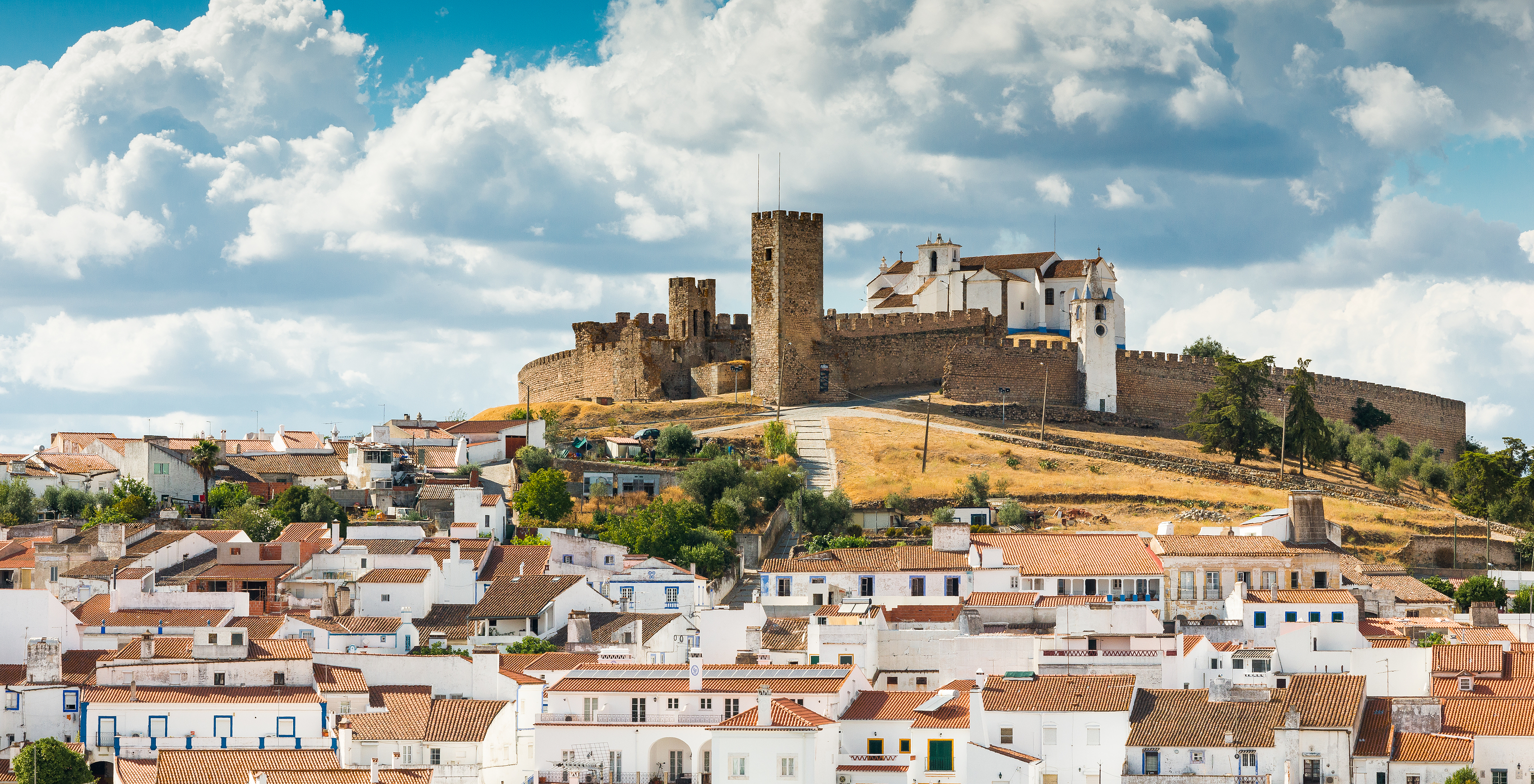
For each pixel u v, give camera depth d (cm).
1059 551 14812
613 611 14525
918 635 12838
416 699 11375
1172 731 11219
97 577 14875
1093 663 12444
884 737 11081
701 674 11438
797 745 10325
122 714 11450
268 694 11588
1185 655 12556
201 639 12181
